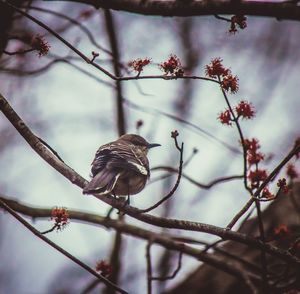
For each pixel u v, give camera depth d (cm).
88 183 849
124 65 1138
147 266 1087
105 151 934
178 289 1238
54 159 855
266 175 873
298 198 1192
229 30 840
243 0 831
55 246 797
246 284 1102
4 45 1012
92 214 1178
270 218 1187
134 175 951
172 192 818
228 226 838
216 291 1193
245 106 829
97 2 935
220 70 809
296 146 885
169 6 888
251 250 1206
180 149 790
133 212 847
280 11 816
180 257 1034
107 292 1212
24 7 1037
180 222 839
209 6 857
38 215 1151
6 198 1167
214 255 1199
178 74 798
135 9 914
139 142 1168
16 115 860
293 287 938
